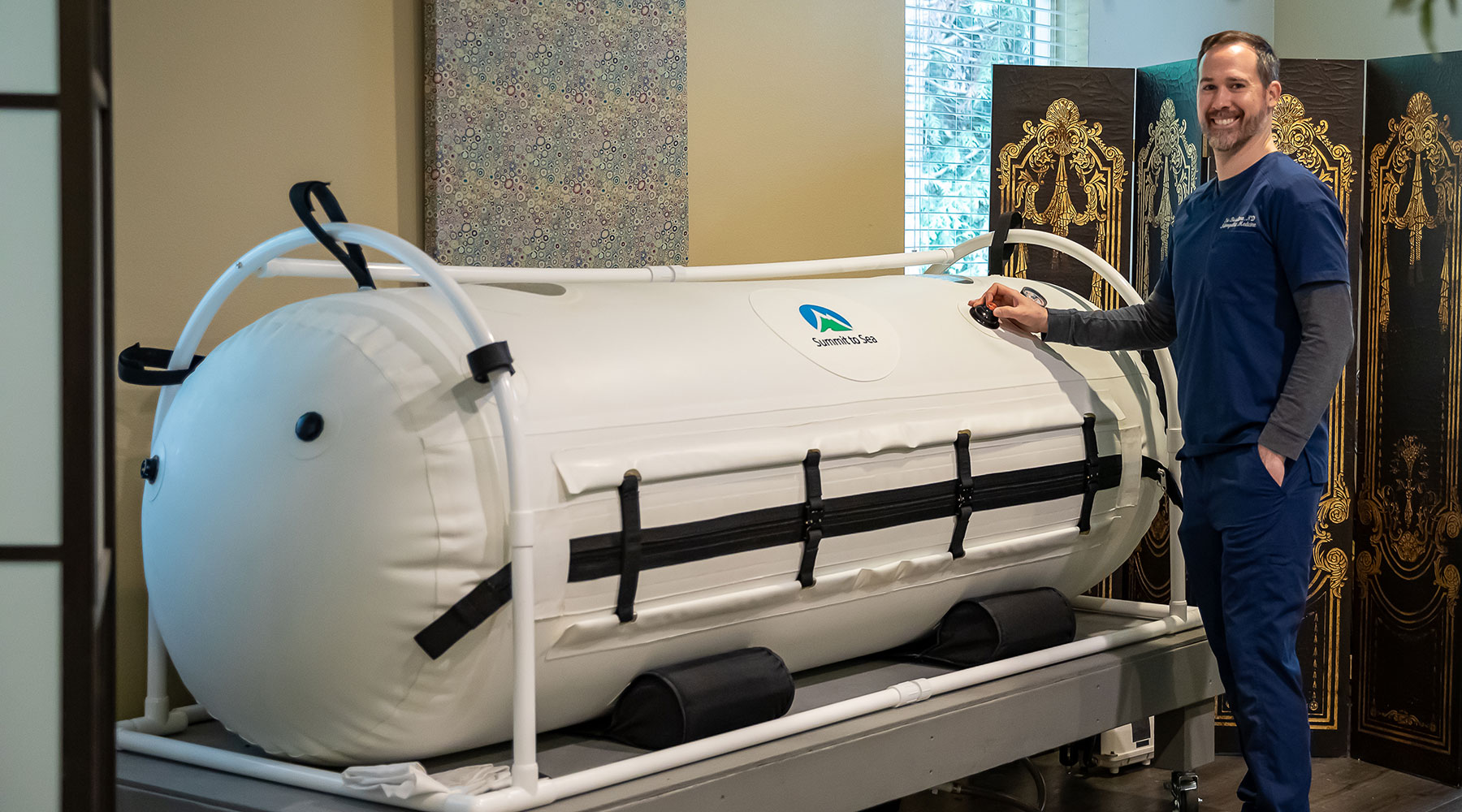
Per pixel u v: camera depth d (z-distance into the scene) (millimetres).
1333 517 3041
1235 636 2164
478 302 1741
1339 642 3070
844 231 3195
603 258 2623
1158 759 2623
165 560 1658
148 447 2143
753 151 2980
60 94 1109
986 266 3828
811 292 2172
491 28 2404
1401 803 2793
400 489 1529
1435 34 3957
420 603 1529
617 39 2609
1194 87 2967
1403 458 2986
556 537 1604
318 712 1595
